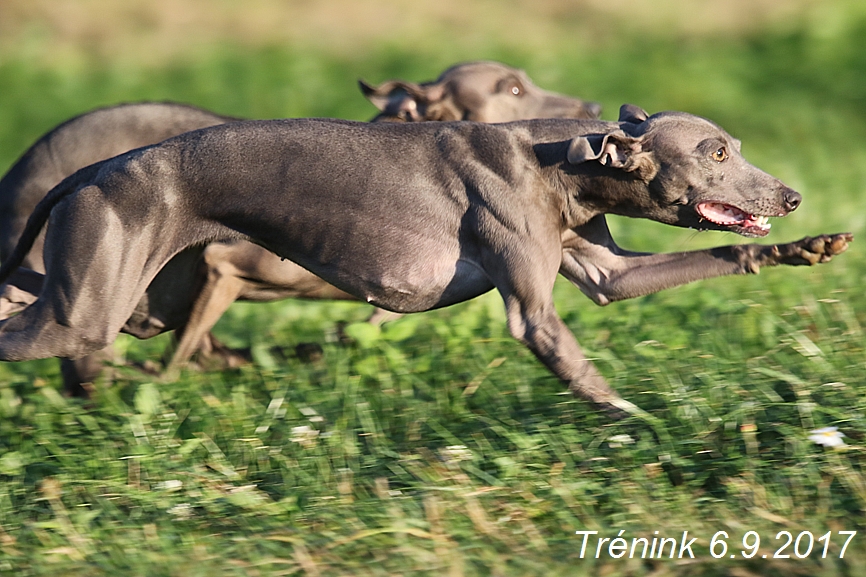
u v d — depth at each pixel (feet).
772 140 113.91
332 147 49.55
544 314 49.03
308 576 40.40
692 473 45.09
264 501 45.65
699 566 39.42
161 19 166.30
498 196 48.62
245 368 57.67
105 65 150.20
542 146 49.26
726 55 146.61
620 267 51.47
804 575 38.47
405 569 40.24
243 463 49.01
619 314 60.64
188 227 49.83
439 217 49.21
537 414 50.29
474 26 166.09
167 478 47.75
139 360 62.49
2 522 45.70
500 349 56.59
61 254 48.37
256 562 41.32
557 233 49.47
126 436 50.65
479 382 53.67
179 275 55.52
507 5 173.37
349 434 49.93
